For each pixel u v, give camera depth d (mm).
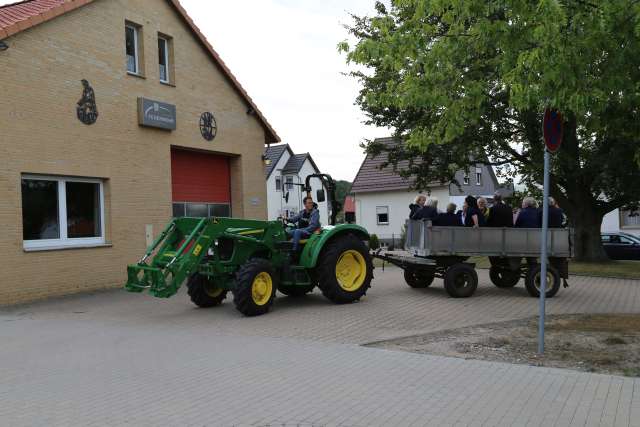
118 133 14539
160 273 9070
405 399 5215
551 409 4887
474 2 8195
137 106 15133
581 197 20469
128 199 14742
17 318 10016
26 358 7008
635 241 26828
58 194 13188
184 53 16891
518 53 8398
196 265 9422
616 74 7695
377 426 4578
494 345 7309
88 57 13789
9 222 11781
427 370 6137
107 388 5715
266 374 6094
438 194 38625
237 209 19109
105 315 10227
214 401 5258
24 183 12523
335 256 10586
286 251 10672
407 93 9859
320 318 9328
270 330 8469
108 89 14305
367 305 10555
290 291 11812
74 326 9117
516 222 12078
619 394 5230
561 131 6953
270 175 52344
